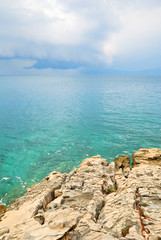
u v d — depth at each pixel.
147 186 11.23
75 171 16.61
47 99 87.12
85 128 40.72
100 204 10.20
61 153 27.72
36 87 156.12
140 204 9.52
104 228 7.88
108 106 66.75
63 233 7.14
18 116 53.34
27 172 22.41
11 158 26.22
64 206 10.31
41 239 6.86
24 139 34.22
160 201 9.52
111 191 12.58
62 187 13.29
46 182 15.09
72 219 8.14
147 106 63.53
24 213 9.80
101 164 17.50
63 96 97.44
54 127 42.00
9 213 10.48
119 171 17.27
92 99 85.38
